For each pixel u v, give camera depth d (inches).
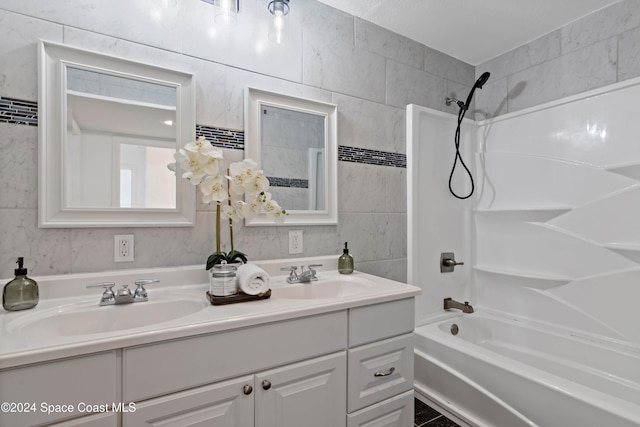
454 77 92.1
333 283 60.0
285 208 63.7
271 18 62.3
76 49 46.1
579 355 70.5
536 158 80.0
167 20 52.9
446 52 89.8
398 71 80.7
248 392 37.6
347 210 71.9
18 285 38.5
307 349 42.1
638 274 64.1
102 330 41.3
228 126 57.6
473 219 93.4
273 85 62.6
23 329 34.5
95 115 47.6
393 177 79.4
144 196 50.7
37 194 44.1
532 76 84.0
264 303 43.4
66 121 45.8
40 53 43.9
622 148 65.8
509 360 59.2
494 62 92.6
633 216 64.5
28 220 43.7
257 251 60.7
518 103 86.9
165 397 33.4
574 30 76.2
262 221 61.0
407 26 77.9
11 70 42.8
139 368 32.2
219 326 35.7
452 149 90.1
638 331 63.9
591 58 73.3
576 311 73.0
